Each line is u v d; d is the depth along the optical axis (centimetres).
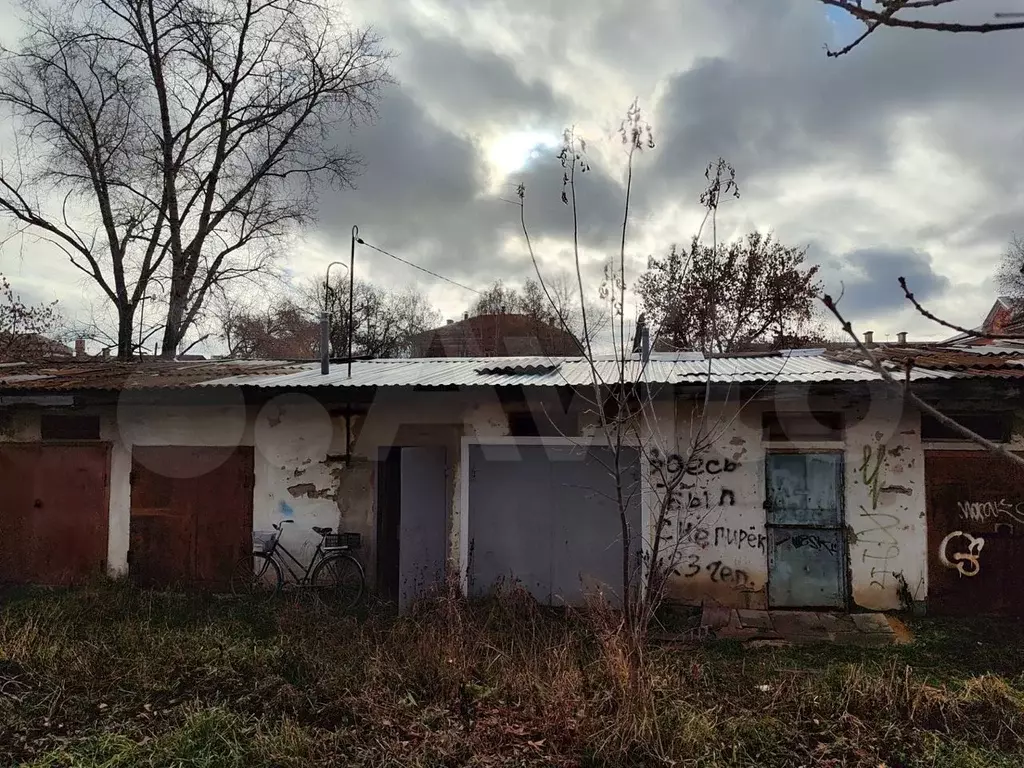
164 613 716
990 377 626
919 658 572
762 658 572
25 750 429
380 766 409
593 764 412
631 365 805
